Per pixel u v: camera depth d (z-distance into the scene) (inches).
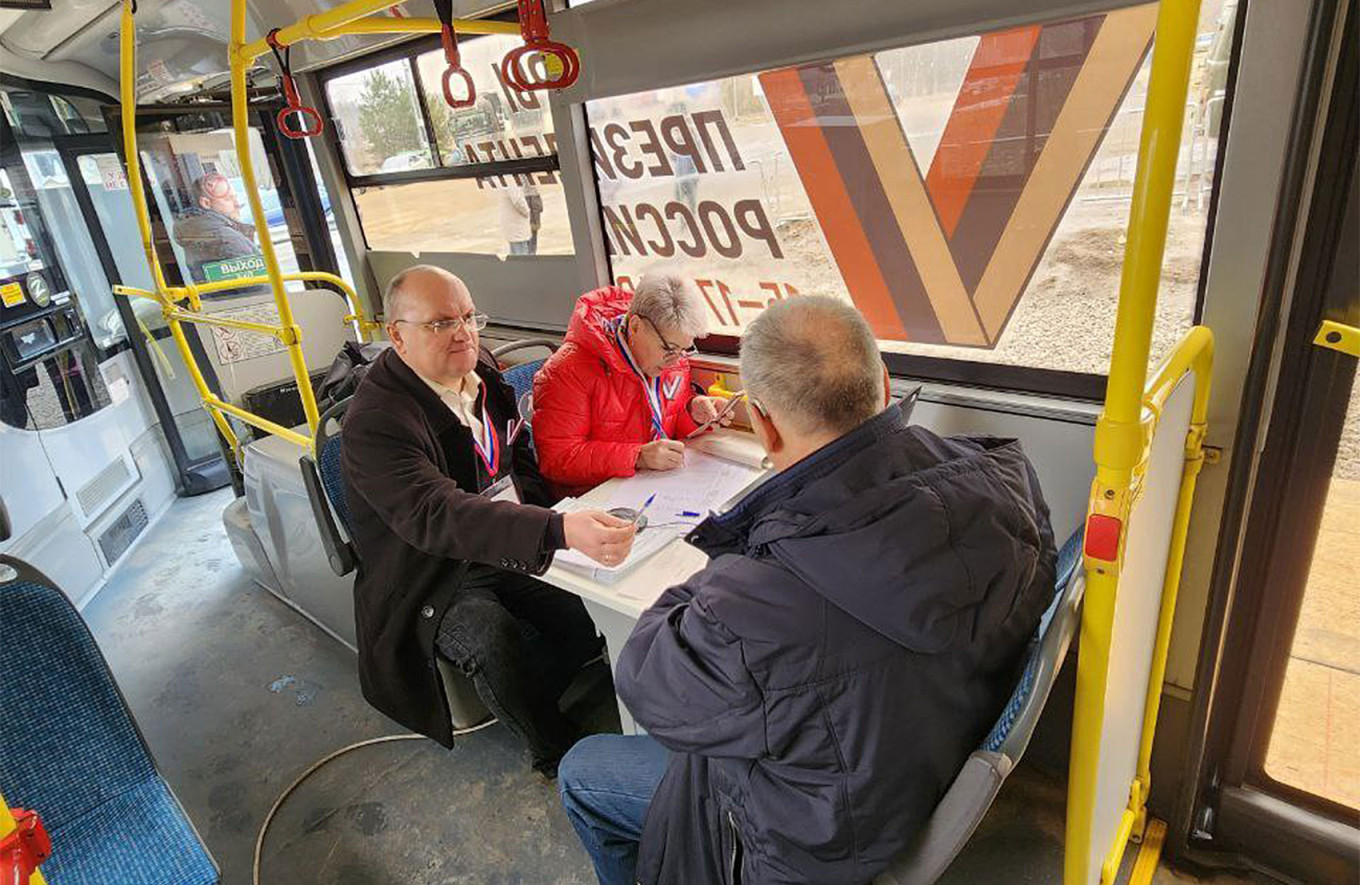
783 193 73.8
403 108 108.3
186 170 138.9
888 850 35.7
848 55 61.6
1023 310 63.7
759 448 75.0
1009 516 35.3
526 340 99.3
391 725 91.0
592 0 76.4
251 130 142.2
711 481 70.5
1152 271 28.4
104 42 123.1
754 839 38.4
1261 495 54.1
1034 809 70.9
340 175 123.9
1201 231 53.6
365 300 132.6
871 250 70.4
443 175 108.4
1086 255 59.4
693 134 77.5
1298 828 60.7
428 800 79.5
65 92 137.9
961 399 67.0
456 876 70.8
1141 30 51.9
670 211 83.9
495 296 112.4
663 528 63.3
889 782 34.3
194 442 168.2
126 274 150.1
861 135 66.5
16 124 126.8
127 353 151.5
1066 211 59.0
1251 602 57.3
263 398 119.6
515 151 97.6
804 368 37.1
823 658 33.5
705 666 36.0
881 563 32.3
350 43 103.8
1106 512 33.3
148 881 48.0
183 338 112.7
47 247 130.2
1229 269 50.1
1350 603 62.6
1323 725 65.3
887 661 33.5
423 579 73.5
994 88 58.6
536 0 53.2
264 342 138.6
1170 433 42.9
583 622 85.5
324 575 98.8
